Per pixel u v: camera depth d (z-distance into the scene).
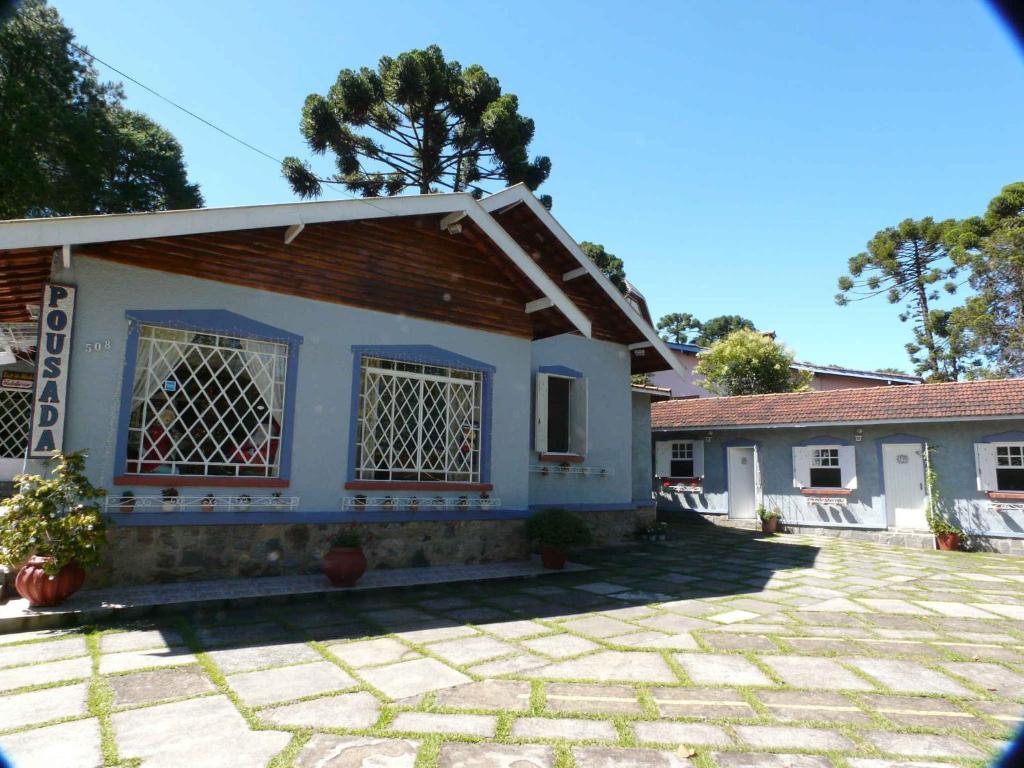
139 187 22.39
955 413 12.91
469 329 9.32
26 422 11.47
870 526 14.33
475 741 3.38
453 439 9.09
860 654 5.22
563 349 11.66
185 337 7.05
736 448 17.03
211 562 6.87
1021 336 21.22
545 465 11.20
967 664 5.00
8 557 5.42
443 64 18.34
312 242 7.96
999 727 3.71
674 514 18.34
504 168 19.00
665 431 18.34
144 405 6.75
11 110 16.70
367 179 19.09
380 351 8.35
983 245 21.89
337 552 6.90
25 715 3.59
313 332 7.84
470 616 6.25
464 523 8.88
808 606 7.12
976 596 7.88
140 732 3.40
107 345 6.46
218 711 3.71
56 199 18.41
